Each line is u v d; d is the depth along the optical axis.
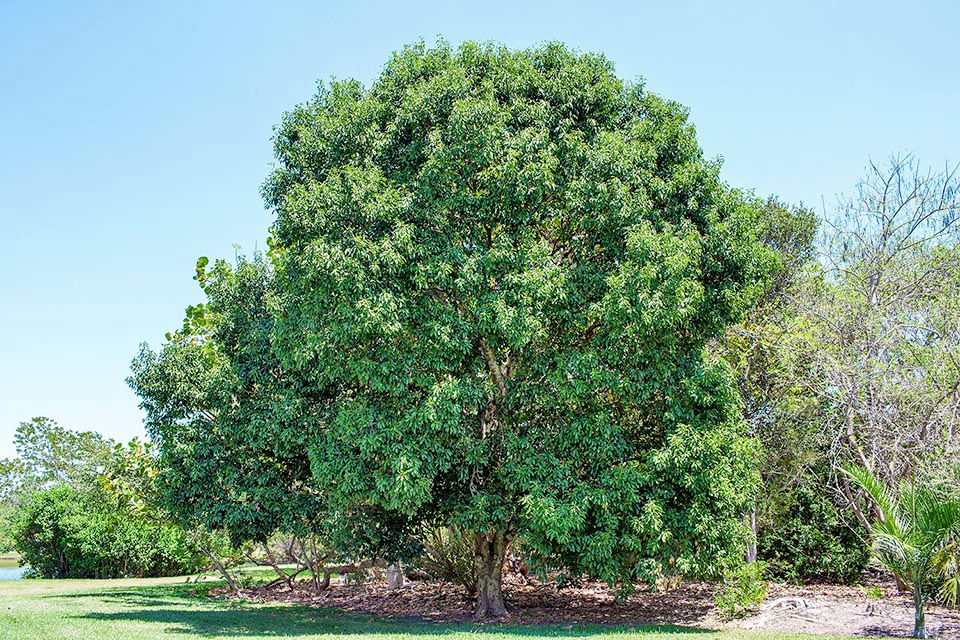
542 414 13.30
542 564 13.23
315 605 18.33
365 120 14.22
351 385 14.49
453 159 13.07
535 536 12.45
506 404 13.27
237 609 17.17
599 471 12.51
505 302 12.32
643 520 11.85
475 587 17.08
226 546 23.09
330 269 12.23
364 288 12.09
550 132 13.95
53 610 14.95
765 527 18.70
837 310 17.06
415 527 15.77
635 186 13.24
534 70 14.29
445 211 13.15
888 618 12.21
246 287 17.52
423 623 14.34
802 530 18.38
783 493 19.08
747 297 13.82
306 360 13.40
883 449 15.35
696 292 12.41
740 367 19.73
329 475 13.07
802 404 18.81
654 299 11.67
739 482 12.95
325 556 21.55
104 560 30.42
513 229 13.34
